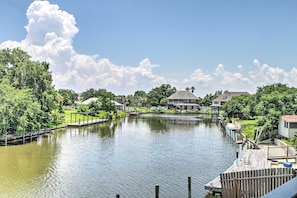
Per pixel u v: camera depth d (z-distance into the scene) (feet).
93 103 279.49
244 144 112.47
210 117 313.94
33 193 62.80
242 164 75.51
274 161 81.25
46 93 167.73
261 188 49.57
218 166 88.43
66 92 386.32
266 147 98.89
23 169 82.94
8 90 130.00
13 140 133.08
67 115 257.34
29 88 156.76
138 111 392.88
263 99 139.23
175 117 311.27
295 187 5.95
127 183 70.59
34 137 145.38
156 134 164.55
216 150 115.44
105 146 123.24
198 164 90.89
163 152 110.73
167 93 479.41
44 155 102.78
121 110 368.27
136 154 106.32
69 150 112.78
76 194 62.54
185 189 65.57
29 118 136.36
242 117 223.30
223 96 395.75
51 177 75.31
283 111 127.75
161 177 75.87
